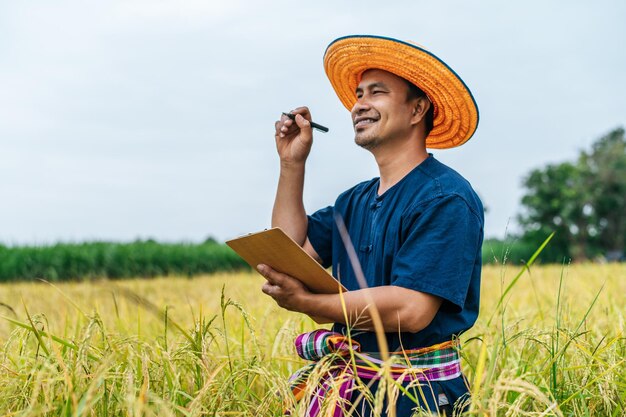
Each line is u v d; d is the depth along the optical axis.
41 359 2.66
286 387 2.64
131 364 2.64
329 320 3.10
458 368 3.12
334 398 2.46
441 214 2.98
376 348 3.05
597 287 8.34
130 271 25.22
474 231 3.02
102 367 2.38
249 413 2.71
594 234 77.12
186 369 3.07
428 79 3.22
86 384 2.61
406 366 2.72
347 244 2.45
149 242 27.70
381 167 3.36
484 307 6.12
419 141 3.33
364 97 3.32
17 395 2.60
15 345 3.51
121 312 6.15
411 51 3.16
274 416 2.71
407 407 2.90
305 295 2.95
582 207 76.31
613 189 78.12
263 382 3.29
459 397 2.98
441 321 3.02
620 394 3.03
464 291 2.94
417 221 3.03
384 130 3.25
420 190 3.13
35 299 11.66
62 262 24.20
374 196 3.41
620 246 77.69
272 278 2.95
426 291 2.86
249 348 3.71
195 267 27.30
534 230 77.00
